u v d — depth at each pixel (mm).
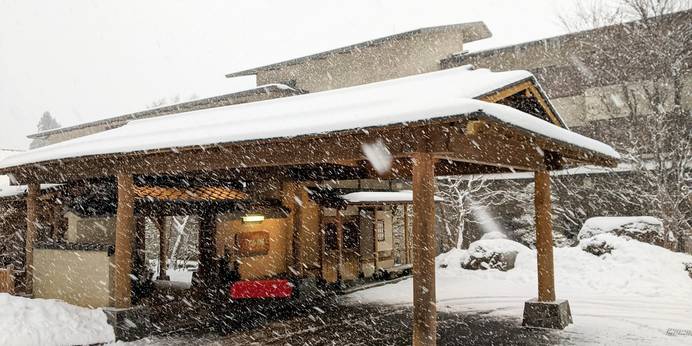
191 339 9336
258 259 14523
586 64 20969
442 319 10797
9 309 8727
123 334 9188
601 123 20312
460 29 24812
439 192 22406
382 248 18469
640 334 9125
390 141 6695
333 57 24688
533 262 17062
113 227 12336
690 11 17703
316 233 15484
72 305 9859
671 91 18188
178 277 17547
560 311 9594
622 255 15227
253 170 13016
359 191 17344
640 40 18453
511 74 8016
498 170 10680
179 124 10805
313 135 6723
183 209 12242
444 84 7988
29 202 12125
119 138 10523
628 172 19344
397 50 22938
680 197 17109
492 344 8641
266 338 9375
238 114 10141
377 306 12531
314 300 13383
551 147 8211
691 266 14328
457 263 18500
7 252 15195
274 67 26047
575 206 20625
